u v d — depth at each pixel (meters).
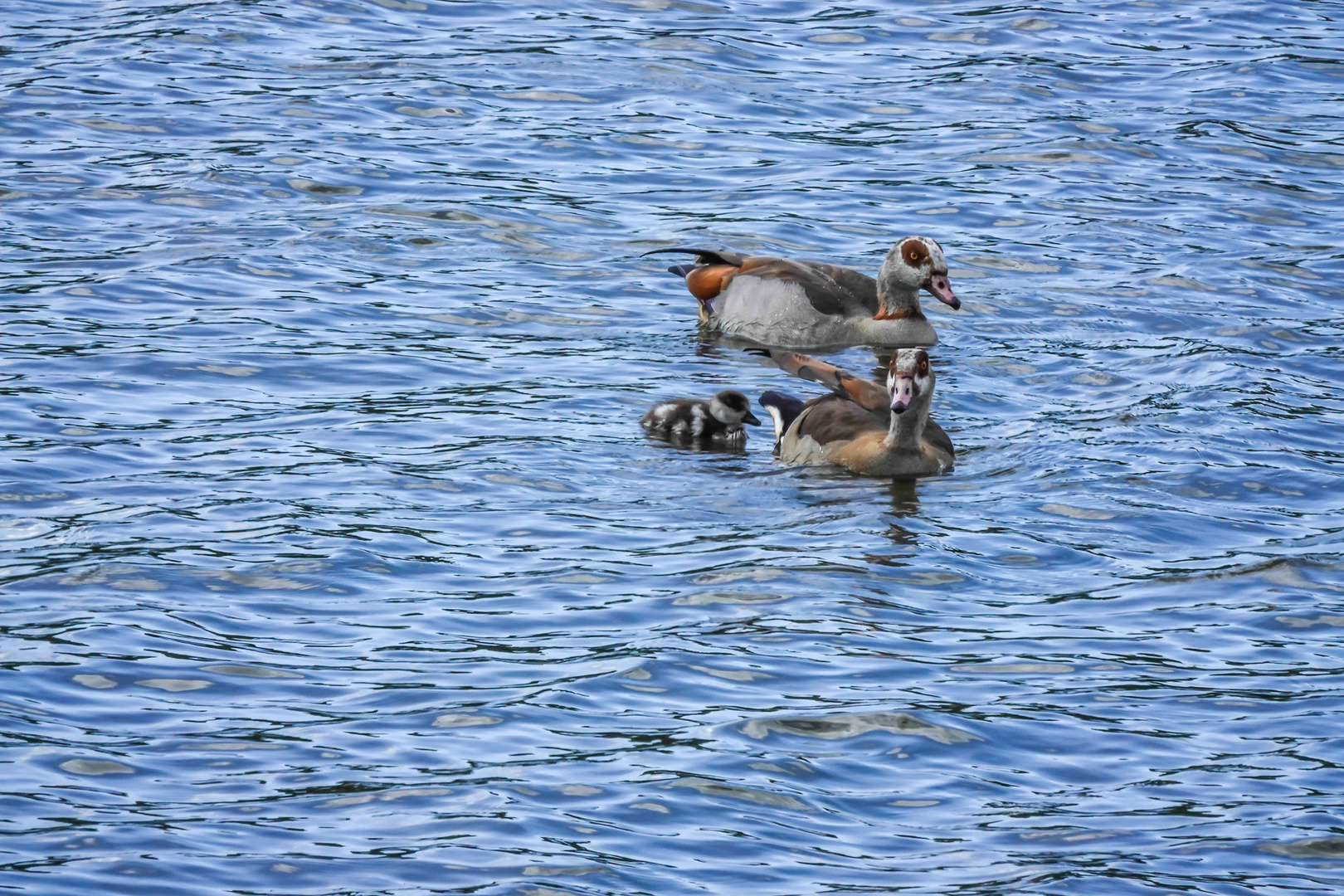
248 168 25.53
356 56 31.38
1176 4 36.38
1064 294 22.42
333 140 27.06
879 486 16.33
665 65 31.59
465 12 34.47
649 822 10.29
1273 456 16.91
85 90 28.53
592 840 10.08
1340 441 17.38
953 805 10.65
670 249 21.83
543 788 10.66
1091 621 13.33
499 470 16.20
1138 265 23.44
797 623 13.12
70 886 9.40
